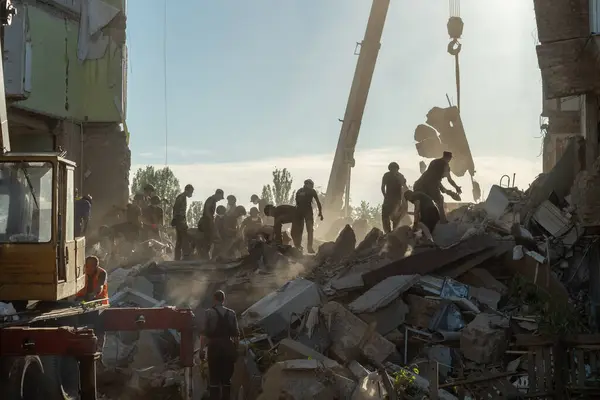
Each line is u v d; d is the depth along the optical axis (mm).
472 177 26766
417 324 14281
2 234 9422
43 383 9781
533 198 18125
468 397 11664
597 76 14898
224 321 11055
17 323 8883
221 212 23484
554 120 24688
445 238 16812
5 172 9492
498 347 13211
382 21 31672
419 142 27016
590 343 10766
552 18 15086
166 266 18281
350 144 32438
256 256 18500
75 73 28562
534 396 10977
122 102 29344
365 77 31938
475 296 15094
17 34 24828
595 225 14266
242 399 11766
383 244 17688
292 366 10883
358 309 13812
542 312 14633
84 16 28781
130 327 10500
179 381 11961
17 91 24766
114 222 28562
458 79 26750
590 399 10602
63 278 9680
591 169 14484
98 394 11805
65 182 9781
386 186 19906
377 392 10977
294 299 14242
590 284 15695
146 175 54688
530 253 15789
